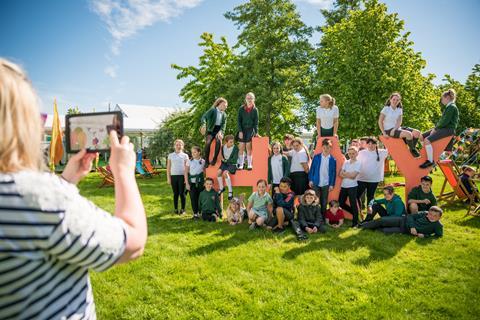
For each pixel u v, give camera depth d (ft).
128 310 9.92
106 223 2.38
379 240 16.97
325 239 17.40
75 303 2.54
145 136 86.02
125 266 13.30
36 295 2.25
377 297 10.71
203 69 58.54
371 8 47.55
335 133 22.74
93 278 12.21
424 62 49.32
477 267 13.16
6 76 2.31
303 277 12.23
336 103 46.19
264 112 53.47
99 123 3.51
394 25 46.09
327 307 10.09
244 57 55.26
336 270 12.92
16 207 2.07
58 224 2.15
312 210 19.62
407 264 13.56
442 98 21.38
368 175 21.53
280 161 22.77
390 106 21.72
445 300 10.47
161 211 25.30
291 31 55.36
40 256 2.22
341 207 22.66
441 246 15.88
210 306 10.19
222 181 23.34
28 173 2.23
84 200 2.44
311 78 55.06
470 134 40.57
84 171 3.66
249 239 17.43
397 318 9.44
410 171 21.43
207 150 23.25
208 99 54.80
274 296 10.75
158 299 10.62
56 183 2.30
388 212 19.85
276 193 20.74
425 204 19.81
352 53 45.80
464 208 24.47
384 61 44.47
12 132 2.27
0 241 2.04
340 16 68.33
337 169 22.67
